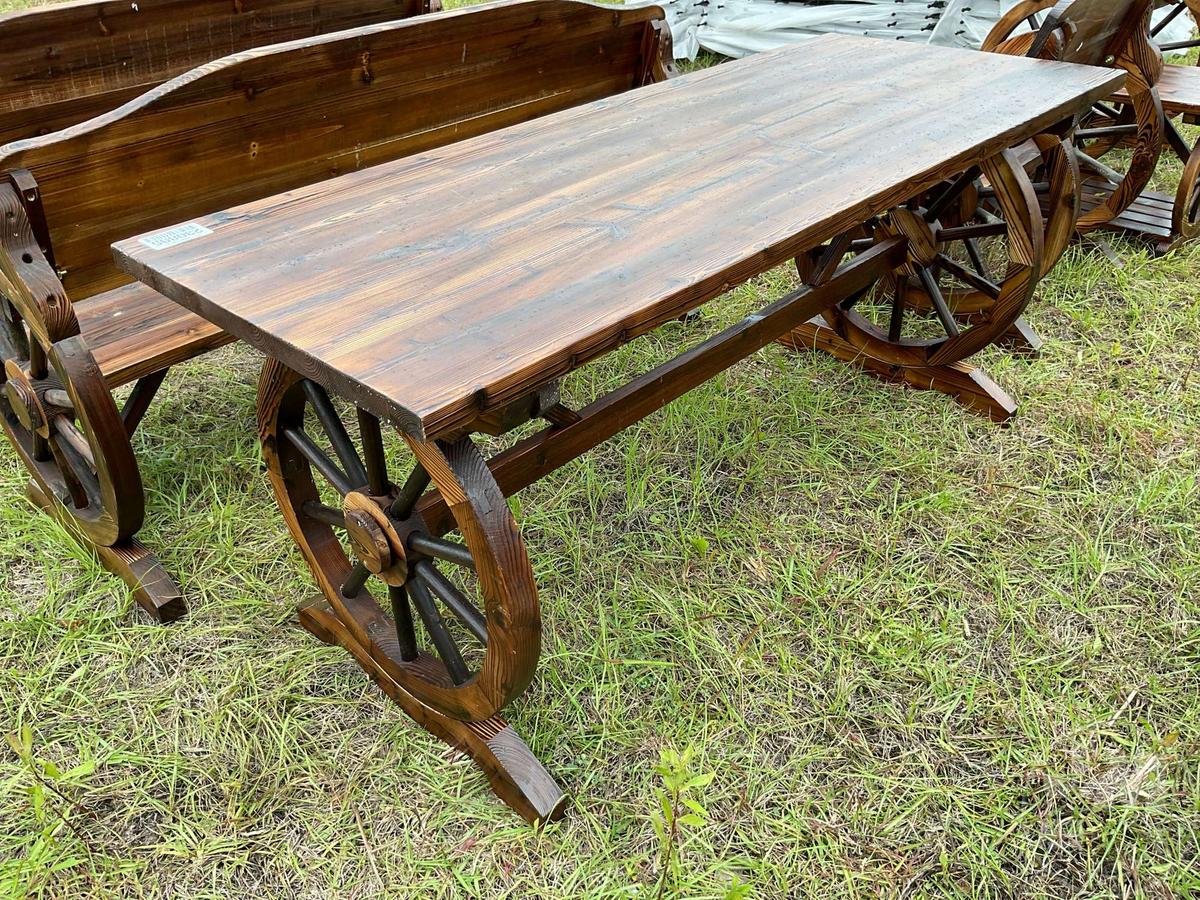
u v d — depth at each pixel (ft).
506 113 8.72
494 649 5.03
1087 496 8.16
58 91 7.63
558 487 8.36
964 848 5.52
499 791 5.79
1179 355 10.11
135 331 7.12
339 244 5.29
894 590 7.32
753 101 7.77
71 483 7.38
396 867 5.46
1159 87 12.44
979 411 9.32
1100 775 5.93
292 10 9.20
